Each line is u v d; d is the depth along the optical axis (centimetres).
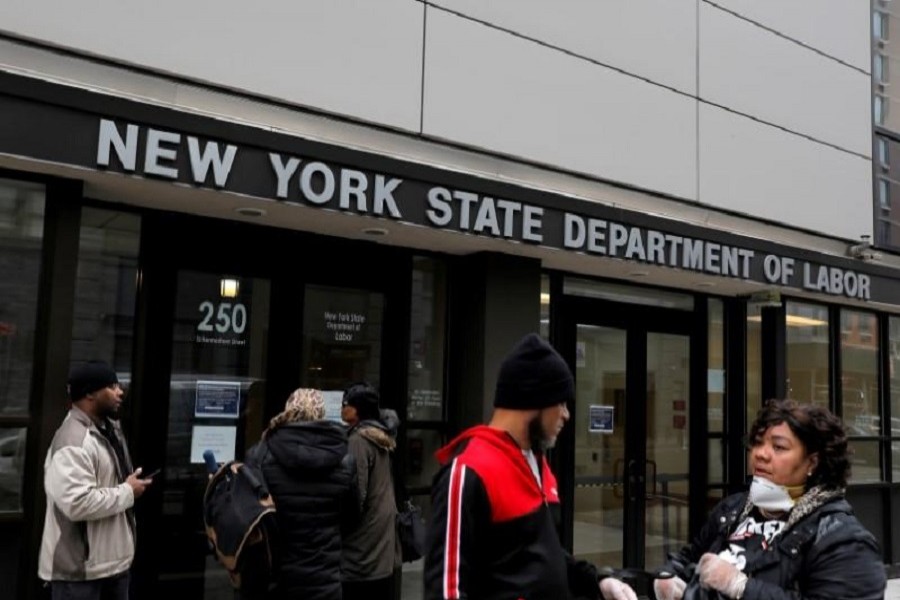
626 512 754
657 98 731
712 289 800
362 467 462
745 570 247
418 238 587
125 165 436
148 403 523
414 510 506
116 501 395
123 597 418
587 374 738
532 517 232
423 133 583
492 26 627
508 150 627
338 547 405
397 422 496
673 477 796
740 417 839
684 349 817
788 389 846
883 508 919
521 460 237
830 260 815
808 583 239
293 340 580
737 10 805
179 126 454
